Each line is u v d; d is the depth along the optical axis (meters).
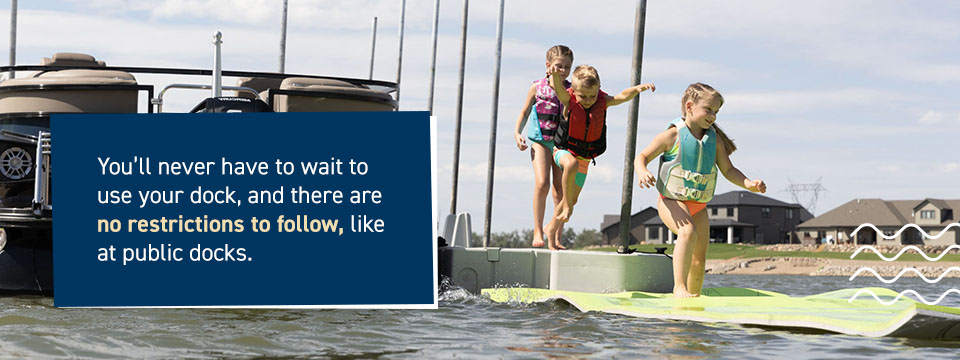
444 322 9.17
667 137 10.55
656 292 12.05
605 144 12.55
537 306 11.03
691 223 10.65
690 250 10.66
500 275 12.86
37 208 12.30
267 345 7.33
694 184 10.55
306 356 6.79
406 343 7.56
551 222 13.05
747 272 81.12
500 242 118.38
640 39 12.30
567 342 7.65
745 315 8.92
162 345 7.25
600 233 161.38
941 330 7.72
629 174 12.52
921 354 7.05
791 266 84.19
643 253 12.34
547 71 12.66
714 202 145.75
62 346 7.11
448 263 12.99
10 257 12.60
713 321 9.12
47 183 12.37
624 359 6.71
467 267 12.89
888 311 9.27
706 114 10.34
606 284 12.11
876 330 7.95
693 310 9.46
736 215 143.25
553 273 12.58
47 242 12.73
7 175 13.17
